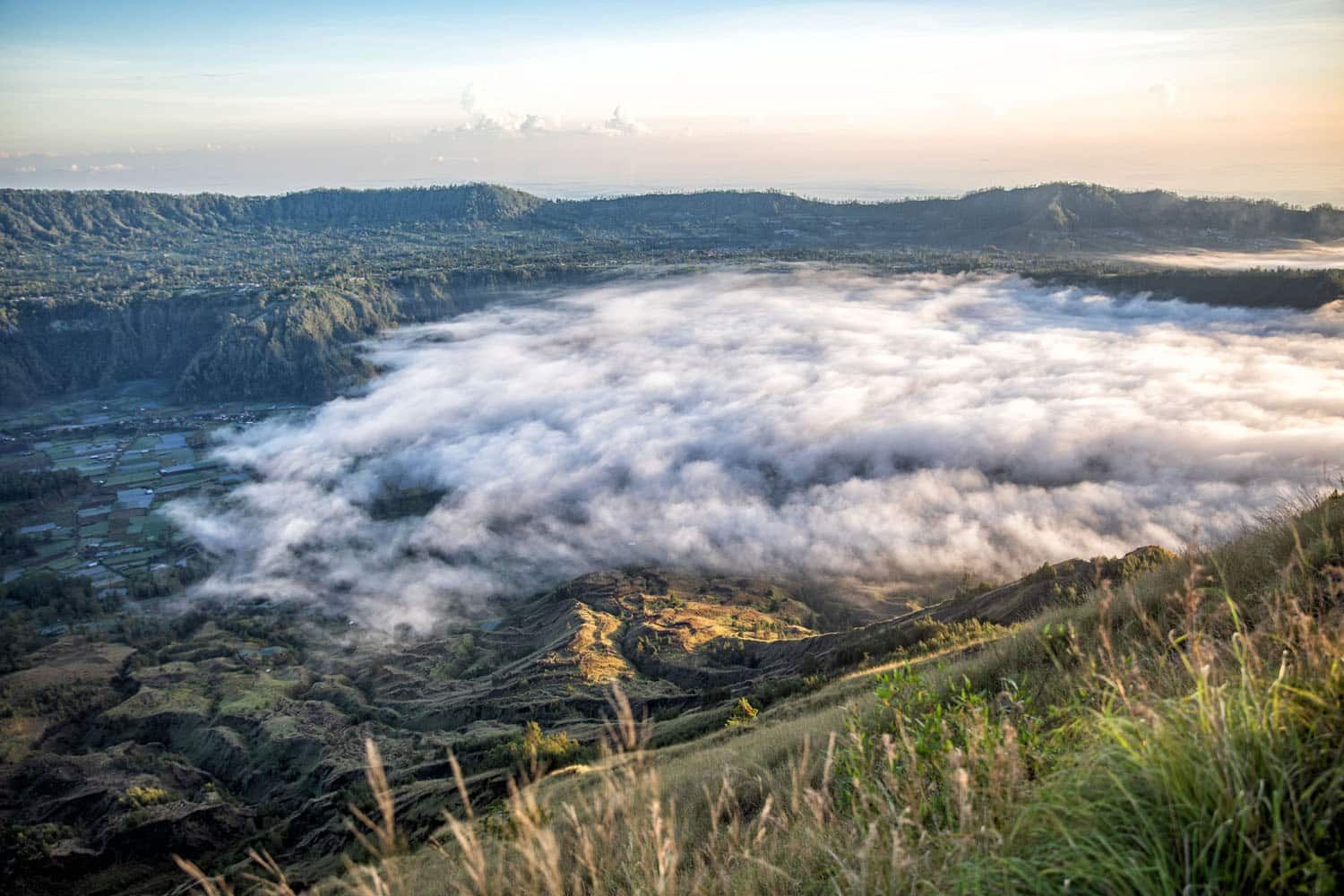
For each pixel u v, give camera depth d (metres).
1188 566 6.74
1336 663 3.08
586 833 3.74
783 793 5.50
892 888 2.89
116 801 65.00
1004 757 3.42
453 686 95.50
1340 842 2.43
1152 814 2.69
